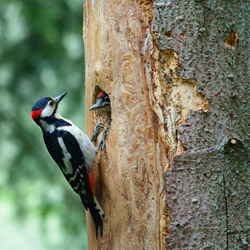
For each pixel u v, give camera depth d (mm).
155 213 8086
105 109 9602
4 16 17719
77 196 17734
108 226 9016
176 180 7820
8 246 18609
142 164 8305
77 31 17703
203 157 7785
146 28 8398
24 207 17562
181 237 7719
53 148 10531
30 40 17750
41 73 17531
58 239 17203
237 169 7863
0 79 17844
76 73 17406
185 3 7977
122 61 8664
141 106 8383
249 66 8109
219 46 7980
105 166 9352
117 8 8758
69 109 16766
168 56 8109
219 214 7734
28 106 17812
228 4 8031
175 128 7957
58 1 17547
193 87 7980
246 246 7789
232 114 7926
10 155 18234
